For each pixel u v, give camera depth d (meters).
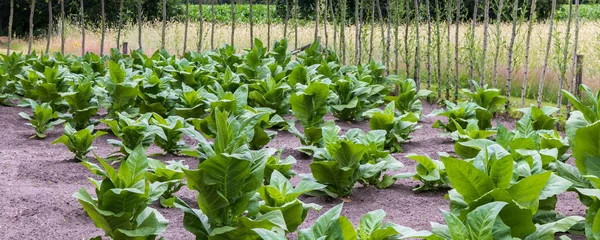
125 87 8.24
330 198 5.65
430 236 3.24
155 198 3.79
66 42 22.42
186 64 11.11
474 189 3.64
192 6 36.72
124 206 3.58
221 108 6.25
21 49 21.75
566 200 5.76
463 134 6.38
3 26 32.22
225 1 44.22
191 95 8.20
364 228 3.53
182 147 7.06
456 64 11.71
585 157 4.27
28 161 6.74
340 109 9.33
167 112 8.84
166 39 20.27
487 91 8.85
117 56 13.39
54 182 6.03
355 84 9.78
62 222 4.87
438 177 5.61
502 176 3.67
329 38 18.94
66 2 28.25
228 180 3.59
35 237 4.50
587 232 3.82
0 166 6.49
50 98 8.91
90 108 8.09
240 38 19.86
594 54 12.52
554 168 4.93
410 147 8.02
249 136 4.83
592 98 4.59
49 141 8.05
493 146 3.98
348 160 5.42
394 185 6.18
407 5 13.00
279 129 9.05
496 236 3.05
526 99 11.94
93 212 3.56
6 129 8.78
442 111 8.35
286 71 11.42
